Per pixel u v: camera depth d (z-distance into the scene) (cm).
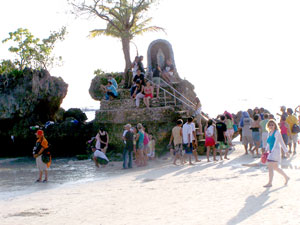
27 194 1144
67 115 3116
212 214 711
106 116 2264
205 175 1224
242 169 1312
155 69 2492
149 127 2058
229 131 2055
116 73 3553
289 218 636
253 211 709
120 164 1834
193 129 1590
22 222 763
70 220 756
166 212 761
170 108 2031
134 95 2219
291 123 1727
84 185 1253
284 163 1421
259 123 1666
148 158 1906
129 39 2953
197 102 2081
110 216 766
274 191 882
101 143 1798
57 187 1259
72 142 2709
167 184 1111
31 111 2731
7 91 2689
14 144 2808
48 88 2809
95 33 3117
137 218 729
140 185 1135
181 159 1606
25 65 3200
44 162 1378
